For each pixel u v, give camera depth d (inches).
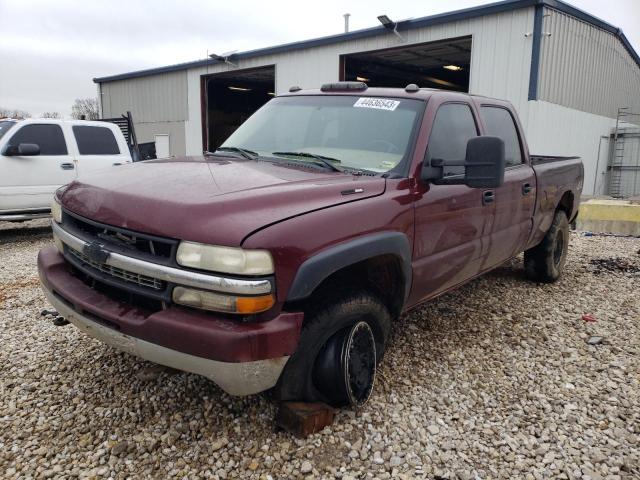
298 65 697.6
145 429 111.5
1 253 297.6
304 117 153.9
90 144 362.6
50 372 135.8
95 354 145.5
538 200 195.5
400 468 101.6
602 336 169.0
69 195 121.9
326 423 111.1
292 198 103.3
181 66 856.9
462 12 530.3
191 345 91.4
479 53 531.2
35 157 333.1
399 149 132.8
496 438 112.3
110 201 106.7
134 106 973.8
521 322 179.6
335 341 109.7
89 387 128.1
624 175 745.0
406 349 153.8
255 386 95.4
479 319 181.0
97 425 113.0
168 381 130.2
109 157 370.0
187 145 887.7
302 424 106.0
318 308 106.1
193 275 91.2
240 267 89.6
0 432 110.3
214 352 90.2
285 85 717.9
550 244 218.5
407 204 123.1
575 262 275.3
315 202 105.1
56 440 107.8
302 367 105.4
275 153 144.6
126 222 100.4
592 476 100.7
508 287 221.6
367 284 121.8
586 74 619.2
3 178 321.1
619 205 376.2
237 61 776.9
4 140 325.7
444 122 146.3
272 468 100.2
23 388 127.6
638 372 144.1
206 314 93.9
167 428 112.0
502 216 168.6
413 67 792.9
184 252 92.2
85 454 103.7
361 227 108.7
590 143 674.8
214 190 103.4
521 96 507.8
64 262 121.5
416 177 128.9
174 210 96.2
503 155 123.3
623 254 297.1
